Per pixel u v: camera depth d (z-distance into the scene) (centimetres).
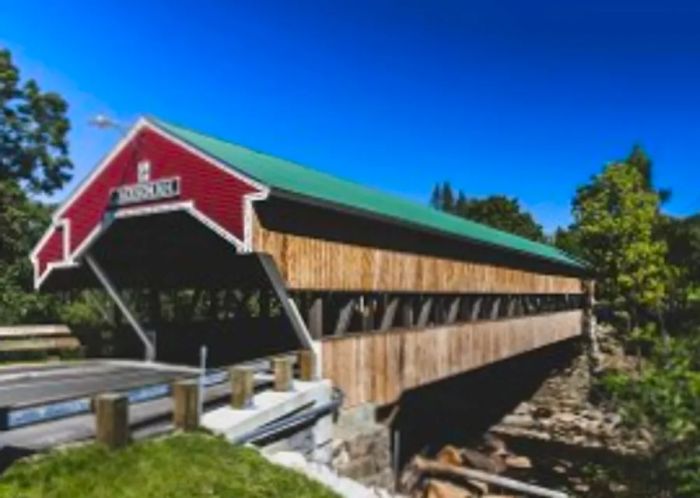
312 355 1322
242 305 2281
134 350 1872
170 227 1741
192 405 873
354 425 1465
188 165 1484
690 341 793
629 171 4334
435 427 2694
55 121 3025
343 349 1496
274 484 801
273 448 1074
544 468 2528
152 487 703
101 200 1656
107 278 1712
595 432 2872
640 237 4156
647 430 786
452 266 2136
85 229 1683
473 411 2992
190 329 1964
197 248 1716
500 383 3288
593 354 3869
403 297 1952
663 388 731
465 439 2788
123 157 1616
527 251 2755
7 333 1697
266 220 1390
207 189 1441
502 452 2666
